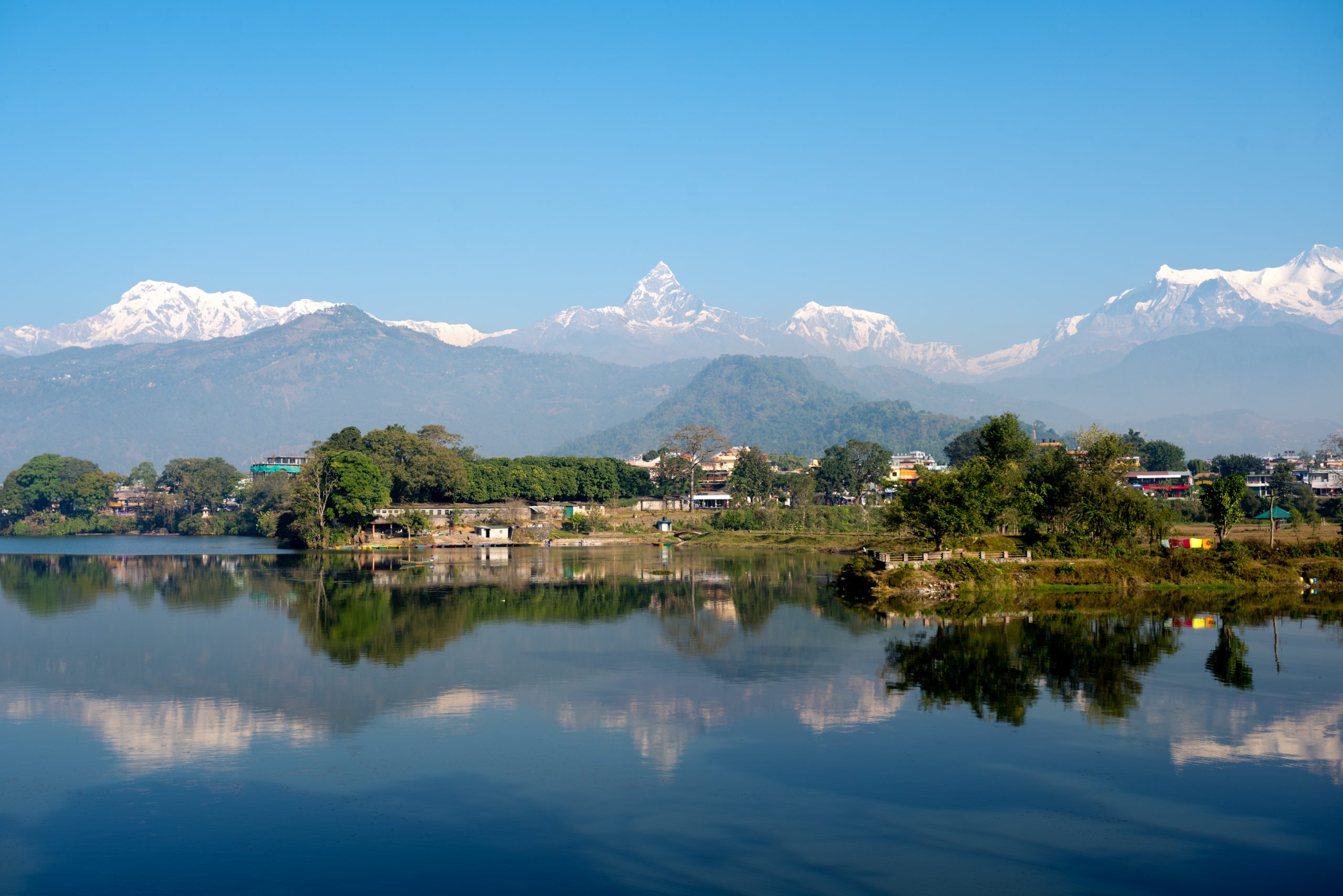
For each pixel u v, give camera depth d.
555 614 99.44
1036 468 141.38
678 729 55.50
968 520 121.06
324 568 154.25
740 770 48.66
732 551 191.88
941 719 57.44
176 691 64.62
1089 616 97.62
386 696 63.19
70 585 127.50
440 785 46.59
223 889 36.31
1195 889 36.31
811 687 65.62
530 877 37.19
